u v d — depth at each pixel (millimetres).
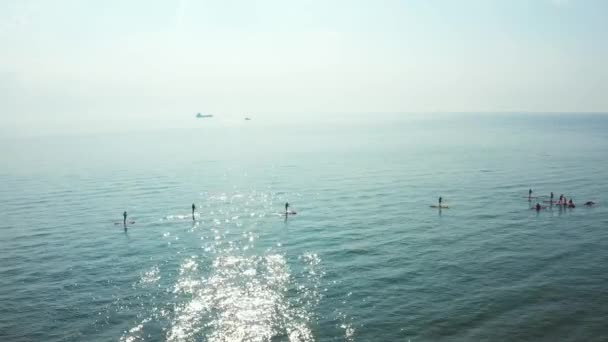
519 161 136750
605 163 128500
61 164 156000
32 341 35375
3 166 154375
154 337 35750
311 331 36156
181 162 155125
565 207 76312
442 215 72625
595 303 39688
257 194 95250
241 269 50281
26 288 45938
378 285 44781
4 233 67375
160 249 58281
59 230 68688
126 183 111875
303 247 57812
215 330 36656
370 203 83188
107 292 44531
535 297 41156
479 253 53594
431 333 35312
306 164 143375
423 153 167000
